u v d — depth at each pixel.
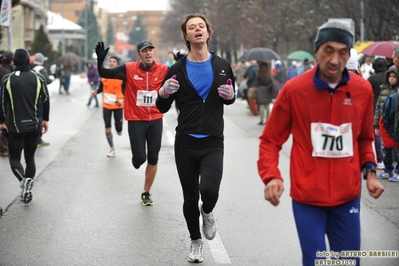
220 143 10.66
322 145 7.66
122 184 18.02
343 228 7.80
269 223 13.60
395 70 18.14
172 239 12.45
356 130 7.76
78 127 34.06
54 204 15.53
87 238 12.55
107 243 12.21
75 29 146.00
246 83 43.81
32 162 15.89
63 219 14.05
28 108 15.38
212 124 10.55
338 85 7.61
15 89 15.25
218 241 12.27
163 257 11.32
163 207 15.15
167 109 10.87
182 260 11.14
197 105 10.52
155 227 13.34
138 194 16.67
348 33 7.41
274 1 69.00
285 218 14.02
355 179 7.77
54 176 19.30
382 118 17.89
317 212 7.77
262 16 77.19
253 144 27.05
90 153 24.22
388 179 18.78
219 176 10.48
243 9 83.00
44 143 26.47
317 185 7.68
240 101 57.28
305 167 7.72
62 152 24.50
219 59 10.69
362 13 44.16
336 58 7.41
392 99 17.28
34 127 15.45
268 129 7.95
